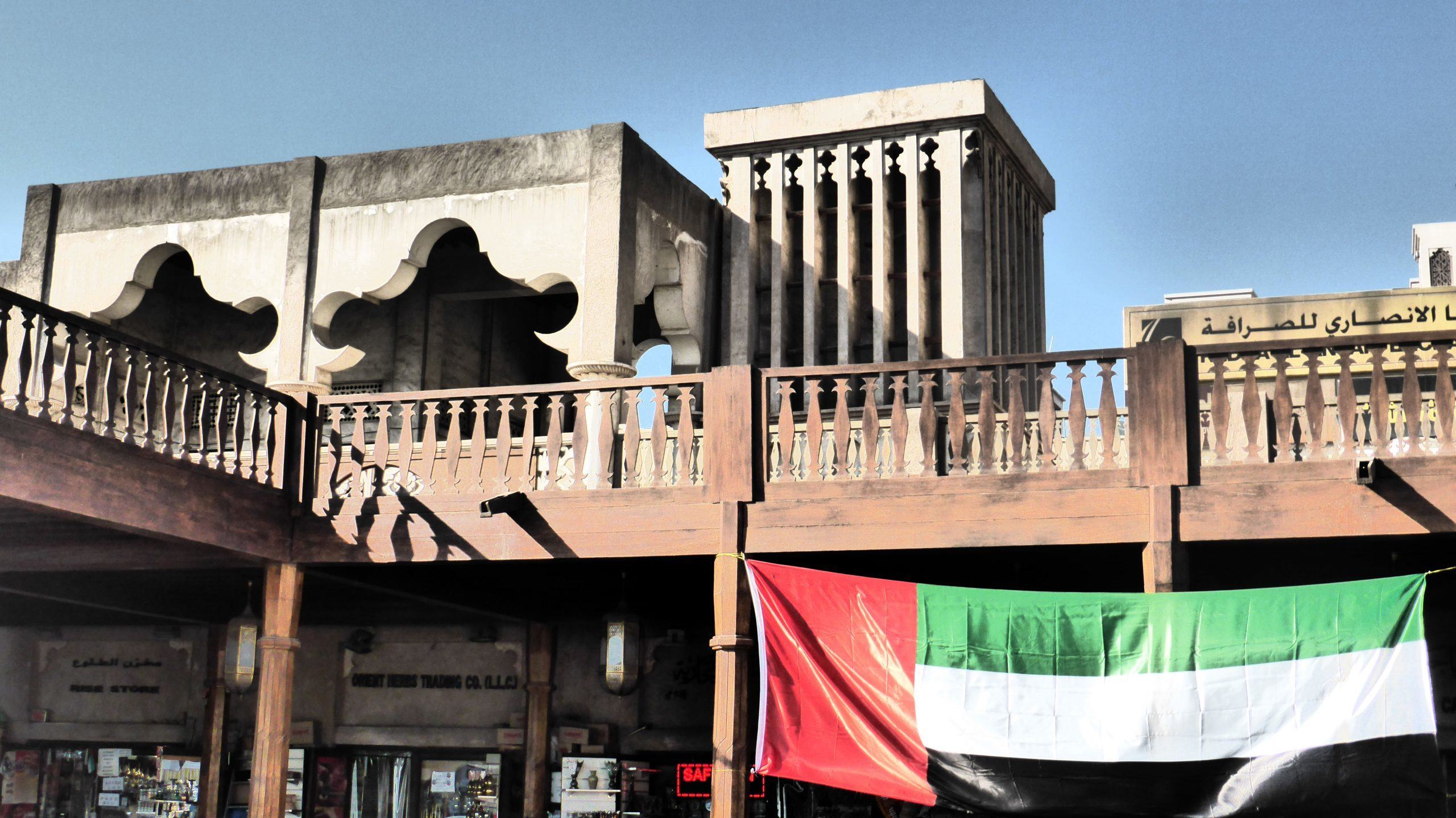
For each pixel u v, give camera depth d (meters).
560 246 12.55
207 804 14.80
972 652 9.08
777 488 9.84
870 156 14.16
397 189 13.16
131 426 9.52
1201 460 9.30
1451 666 11.71
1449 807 11.55
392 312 15.97
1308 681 8.52
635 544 9.98
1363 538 8.84
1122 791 8.66
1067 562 10.41
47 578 12.51
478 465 10.57
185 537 9.77
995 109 14.13
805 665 9.26
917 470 13.30
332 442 11.00
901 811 12.58
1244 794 8.46
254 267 13.41
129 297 13.99
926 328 13.93
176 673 15.56
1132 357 9.33
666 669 14.23
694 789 13.84
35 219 14.32
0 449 8.43
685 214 13.80
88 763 15.61
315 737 15.01
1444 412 8.76
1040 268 16.45
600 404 11.84
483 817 14.38
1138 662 8.83
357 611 14.32
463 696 14.73
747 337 14.17
